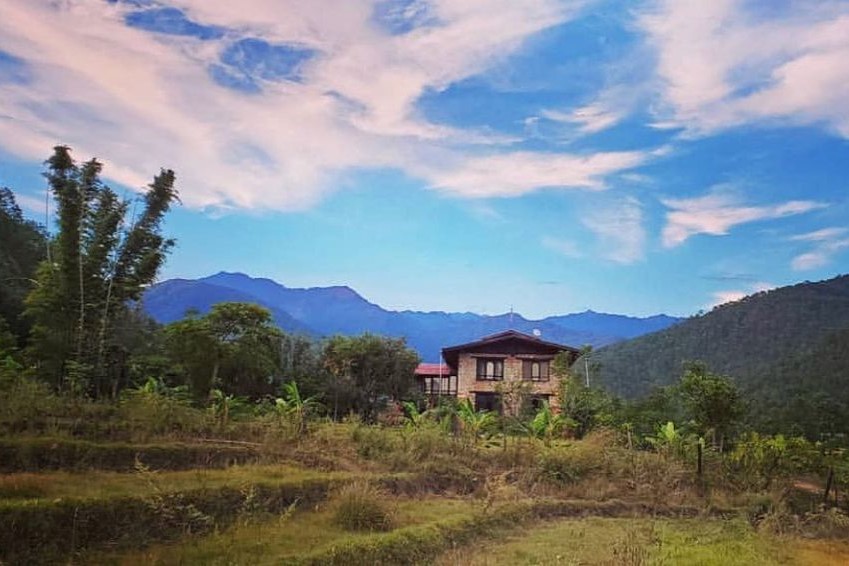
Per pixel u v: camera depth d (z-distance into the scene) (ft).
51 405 56.59
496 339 162.81
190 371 95.76
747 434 99.86
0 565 31.42
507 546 48.57
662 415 109.70
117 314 79.51
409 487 64.49
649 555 45.29
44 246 143.74
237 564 34.04
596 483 78.07
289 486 50.42
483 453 80.64
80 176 75.00
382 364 139.64
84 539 35.58
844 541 64.23
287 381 117.60
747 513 74.84
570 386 125.08
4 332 88.02
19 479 40.73
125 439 55.47
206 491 43.91
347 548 38.93
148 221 79.00
